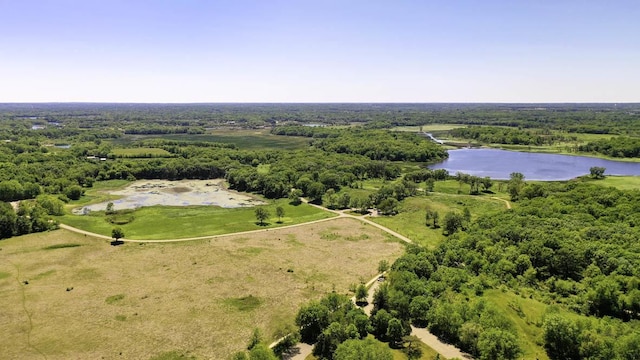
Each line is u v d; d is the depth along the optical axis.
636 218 144.88
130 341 95.00
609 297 96.56
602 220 147.88
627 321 94.06
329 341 87.50
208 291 119.12
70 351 91.12
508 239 130.88
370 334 93.12
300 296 116.75
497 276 113.44
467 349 87.38
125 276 128.25
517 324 91.12
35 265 135.50
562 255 115.75
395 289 103.56
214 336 97.44
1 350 91.06
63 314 105.88
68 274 129.12
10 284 121.81
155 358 89.25
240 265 137.12
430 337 92.50
